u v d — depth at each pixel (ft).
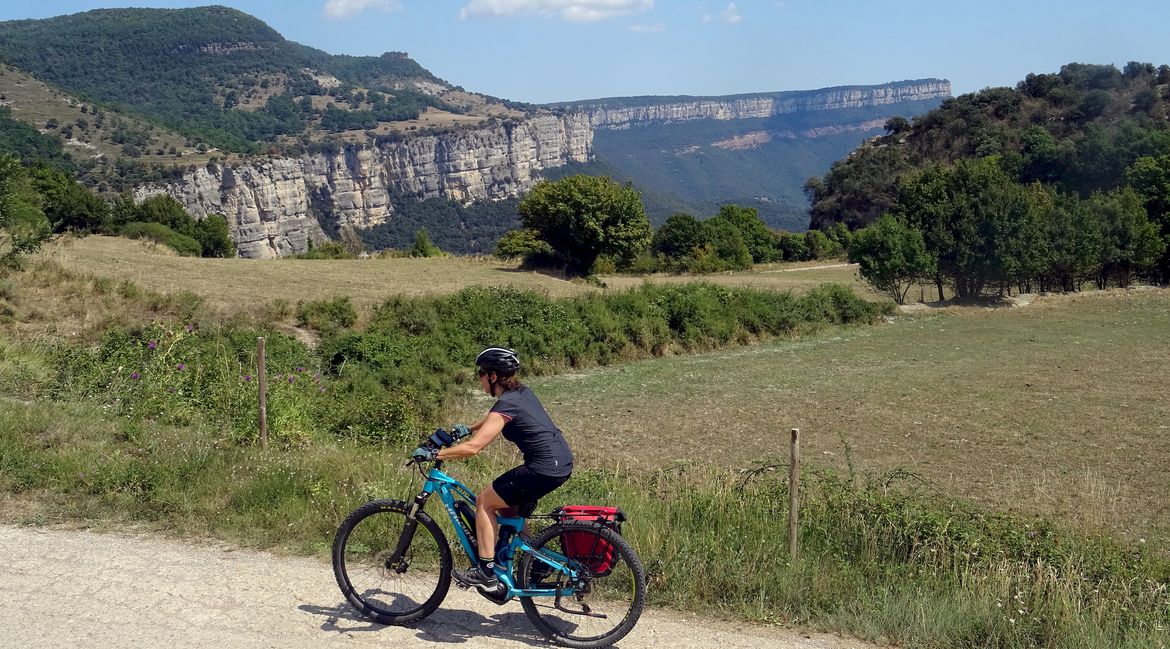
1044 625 18.83
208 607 18.13
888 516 25.03
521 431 17.21
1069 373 79.20
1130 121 362.12
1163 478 44.04
